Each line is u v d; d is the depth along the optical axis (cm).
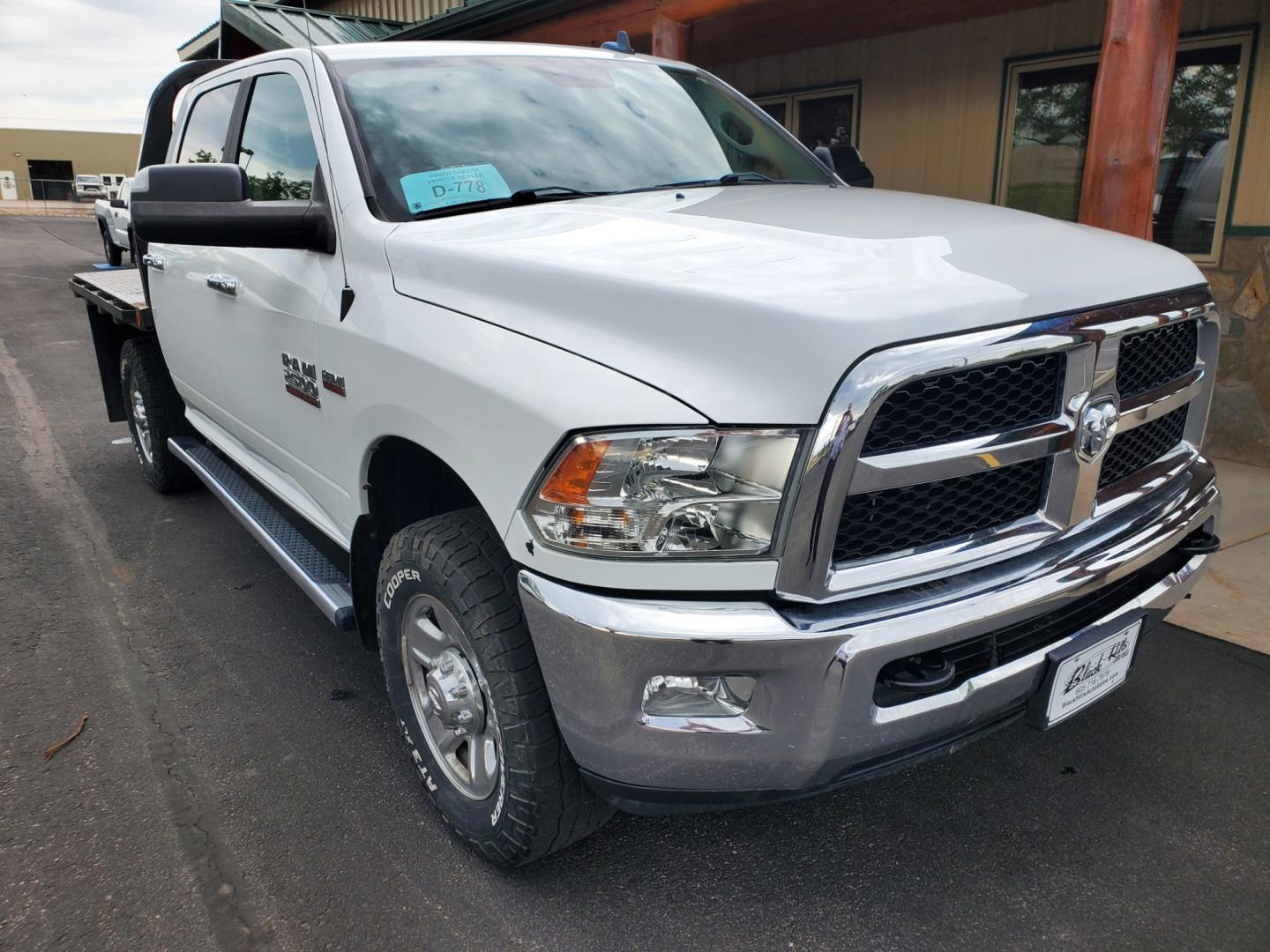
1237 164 566
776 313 170
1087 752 288
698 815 263
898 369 166
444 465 255
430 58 314
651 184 296
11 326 1122
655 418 175
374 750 292
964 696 194
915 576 185
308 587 299
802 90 838
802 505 169
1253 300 564
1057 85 651
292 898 230
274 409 317
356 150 273
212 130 386
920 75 735
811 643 173
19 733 298
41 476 561
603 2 770
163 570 424
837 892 233
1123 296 203
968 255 200
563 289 202
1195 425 251
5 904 227
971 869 240
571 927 222
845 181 390
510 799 217
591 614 180
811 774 186
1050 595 196
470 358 210
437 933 220
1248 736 295
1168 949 214
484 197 273
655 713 185
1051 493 199
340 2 1445
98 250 2141
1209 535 255
